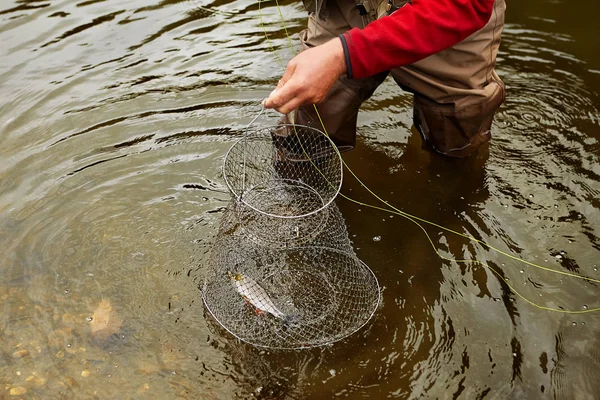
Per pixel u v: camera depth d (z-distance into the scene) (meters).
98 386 1.14
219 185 1.59
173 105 1.88
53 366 1.17
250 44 2.16
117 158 1.68
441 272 1.37
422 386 1.14
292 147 1.54
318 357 1.19
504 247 1.42
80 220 1.49
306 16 2.32
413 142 1.74
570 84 1.96
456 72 1.48
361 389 1.14
